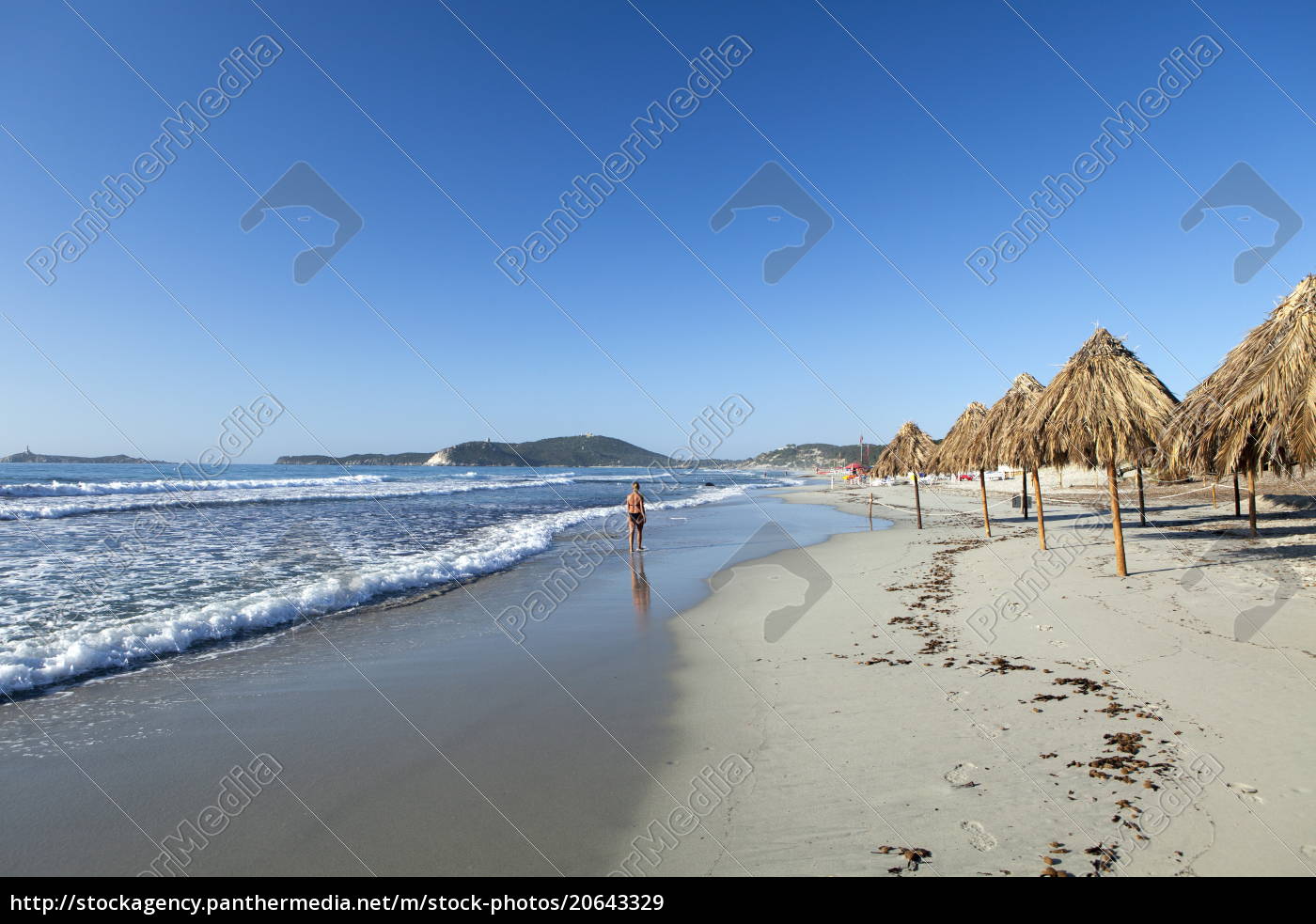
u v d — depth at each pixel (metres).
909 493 44.28
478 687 6.36
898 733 4.90
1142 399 9.53
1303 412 6.64
